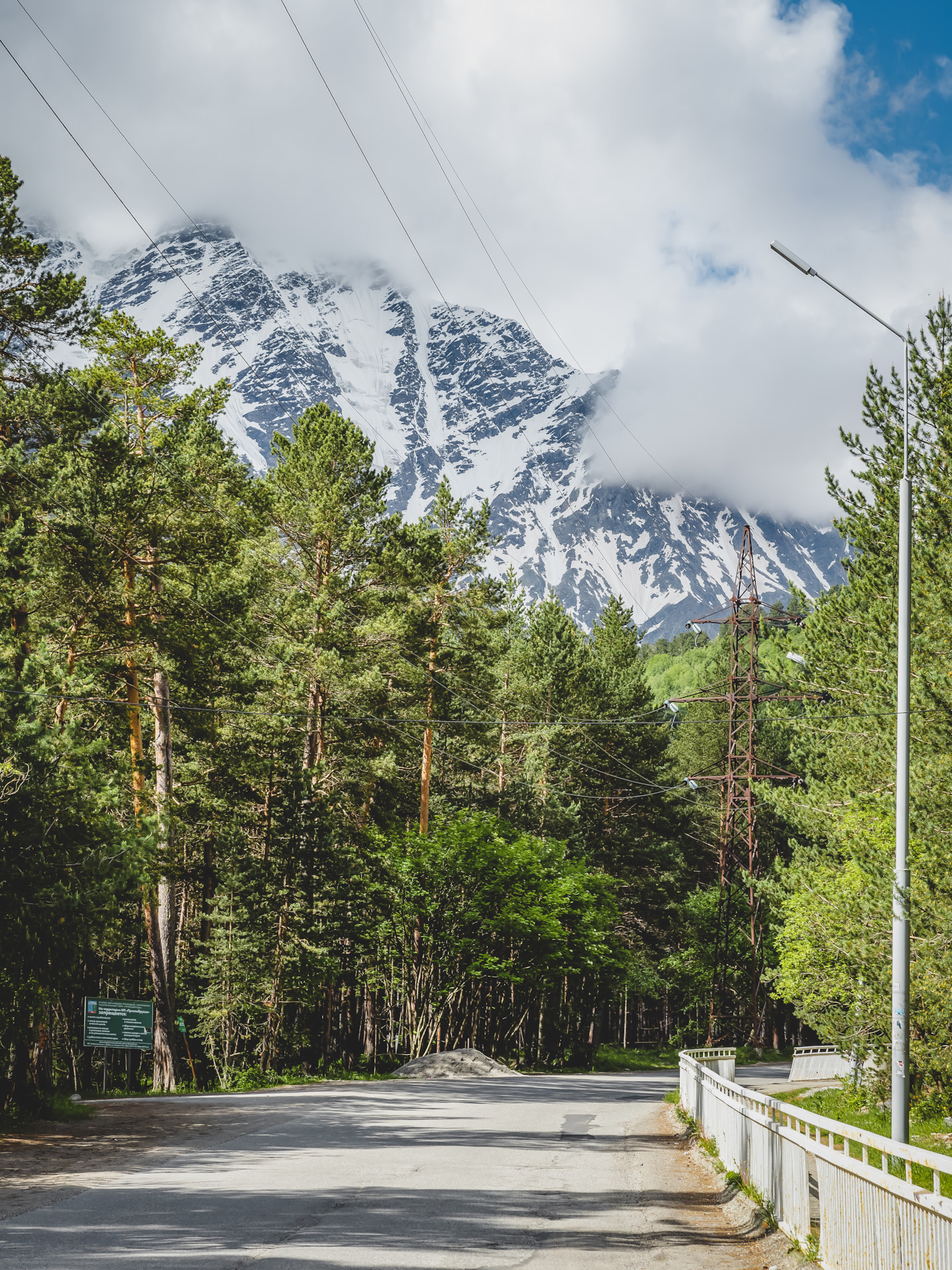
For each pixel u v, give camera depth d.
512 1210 11.81
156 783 33.16
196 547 33.09
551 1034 66.00
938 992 18.06
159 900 33.91
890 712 22.17
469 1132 20.14
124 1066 44.81
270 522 45.72
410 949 49.75
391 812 49.69
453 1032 53.16
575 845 64.62
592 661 78.81
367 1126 20.27
